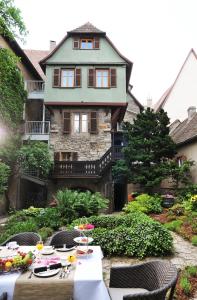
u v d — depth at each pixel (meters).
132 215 9.36
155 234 6.80
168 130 16.02
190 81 24.67
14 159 16.12
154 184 14.59
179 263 6.20
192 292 4.57
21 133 18.12
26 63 19.88
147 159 14.95
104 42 19.31
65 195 12.01
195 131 16.14
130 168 15.73
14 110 16.77
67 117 18.73
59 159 18.33
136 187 16.84
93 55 19.11
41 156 15.74
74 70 19.05
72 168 16.94
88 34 19.27
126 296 2.80
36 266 3.48
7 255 3.82
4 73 11.76
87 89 18.67
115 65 19.03
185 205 12.13
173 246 7.29
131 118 25.53
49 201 17.20
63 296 3.04
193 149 16.14
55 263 3.49
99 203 12.25
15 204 16.58
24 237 5.32
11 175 16.11
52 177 16.83
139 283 3.74
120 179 17.75
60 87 18.64
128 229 7.07
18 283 3.05
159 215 12.38
